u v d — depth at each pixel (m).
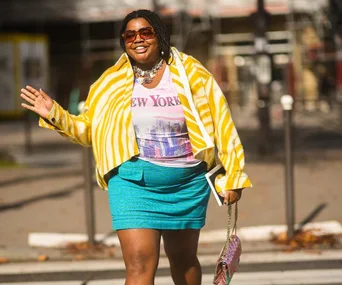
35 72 34.62
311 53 35.03
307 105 34.22
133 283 4.86
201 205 5.14
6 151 20.06
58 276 7.91
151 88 4.98
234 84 36.34
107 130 5.02
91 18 38.56
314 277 7.57
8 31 40.66
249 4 36.44
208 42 37.19
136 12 5.00
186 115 4.94
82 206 11.53
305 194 11.97
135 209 4.93
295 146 19.52
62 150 20.17
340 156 16.80
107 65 39.34
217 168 5.04
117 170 5.02
